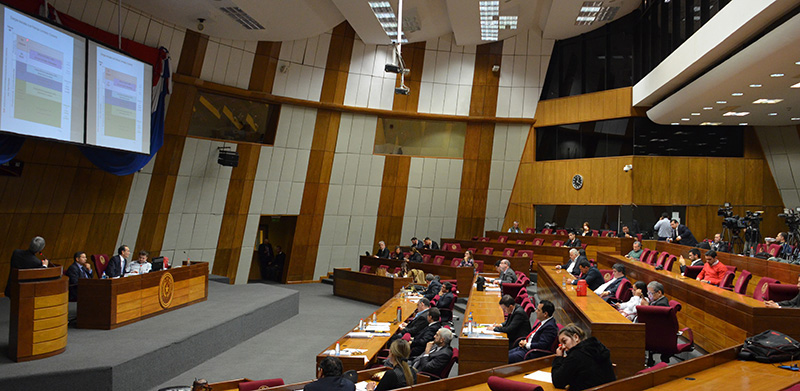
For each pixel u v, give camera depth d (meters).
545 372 4.94
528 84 19.22
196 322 8.80
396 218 19.25
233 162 14.89
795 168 15.44
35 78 8.49
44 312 6.42
